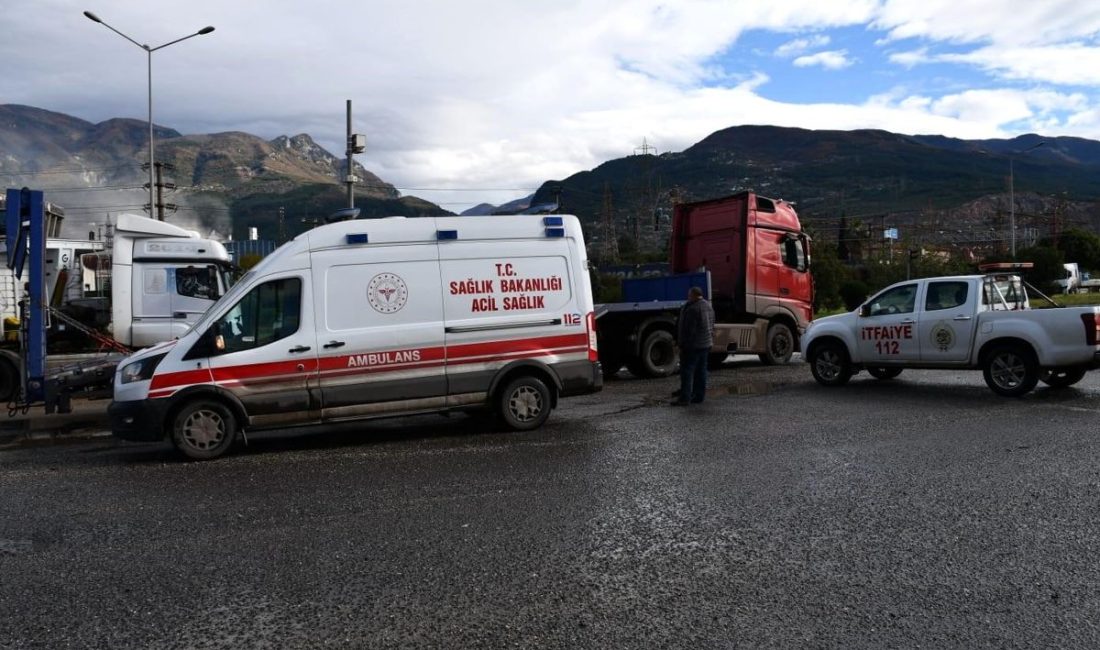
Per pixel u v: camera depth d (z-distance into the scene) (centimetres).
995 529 542
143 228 1386
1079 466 716
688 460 777
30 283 1130
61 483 750
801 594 436
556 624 404
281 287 891
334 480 731
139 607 435
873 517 575
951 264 4769
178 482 743
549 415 1094
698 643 379
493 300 959
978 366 1191
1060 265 6138
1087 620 396
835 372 1341
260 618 417
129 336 1371
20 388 1187
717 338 1622
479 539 542
